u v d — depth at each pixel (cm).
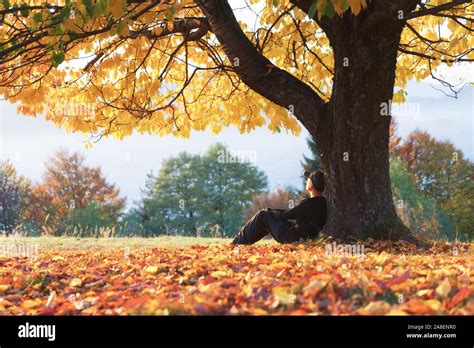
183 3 1165
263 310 394
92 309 458
